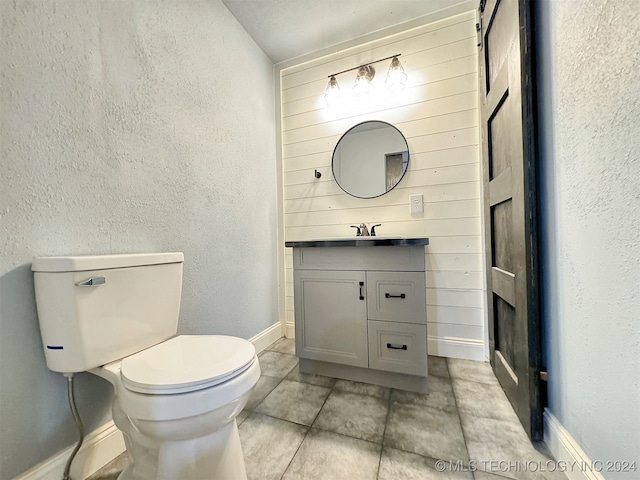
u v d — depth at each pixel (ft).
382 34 6.36
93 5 3.27
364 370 4.99
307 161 7.23
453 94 5.91
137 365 2.60
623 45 2.08
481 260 5.72
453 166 5.91
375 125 6.56
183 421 2.26
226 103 5.56
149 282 3.35
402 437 3.54
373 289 4.76
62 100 2.95
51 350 2.69
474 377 5.01
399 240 4.47
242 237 5.99
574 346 2.77
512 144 3.71
